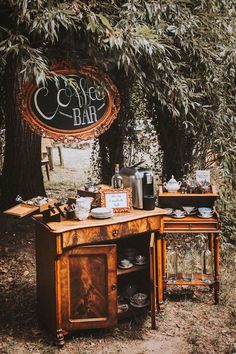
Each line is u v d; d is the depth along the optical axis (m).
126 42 4.10
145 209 3.84
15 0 3.91
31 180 6.38
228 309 4.03
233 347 3.39
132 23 4.25
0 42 4.07
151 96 5.14
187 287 4.38
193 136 5.27
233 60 4.88
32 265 4.95
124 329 3.71
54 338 3.51
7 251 5.22
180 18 4.58
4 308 4.04
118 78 5.26
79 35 4.23
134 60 4.50
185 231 4.04
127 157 6.09
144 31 4.16
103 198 3.74
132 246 4.08
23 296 4.26
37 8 3.95
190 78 4.89
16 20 4.18
